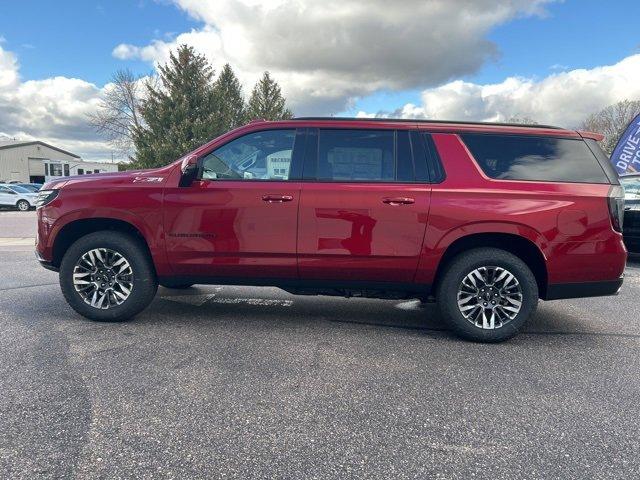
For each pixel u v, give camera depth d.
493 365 3.72
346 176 4.25
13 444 2.47
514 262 4.12
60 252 4.66
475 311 4.23
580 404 3.07
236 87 51.69
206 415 2.82
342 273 4.27
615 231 4.10
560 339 4.40
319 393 3.15
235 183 4.28
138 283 4.48
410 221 4.13
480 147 4.24
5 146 64.00
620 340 4.39
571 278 4.13
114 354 3.76
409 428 2.73
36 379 3.26
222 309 5.23
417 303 5.69
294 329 4.54
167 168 4.44
